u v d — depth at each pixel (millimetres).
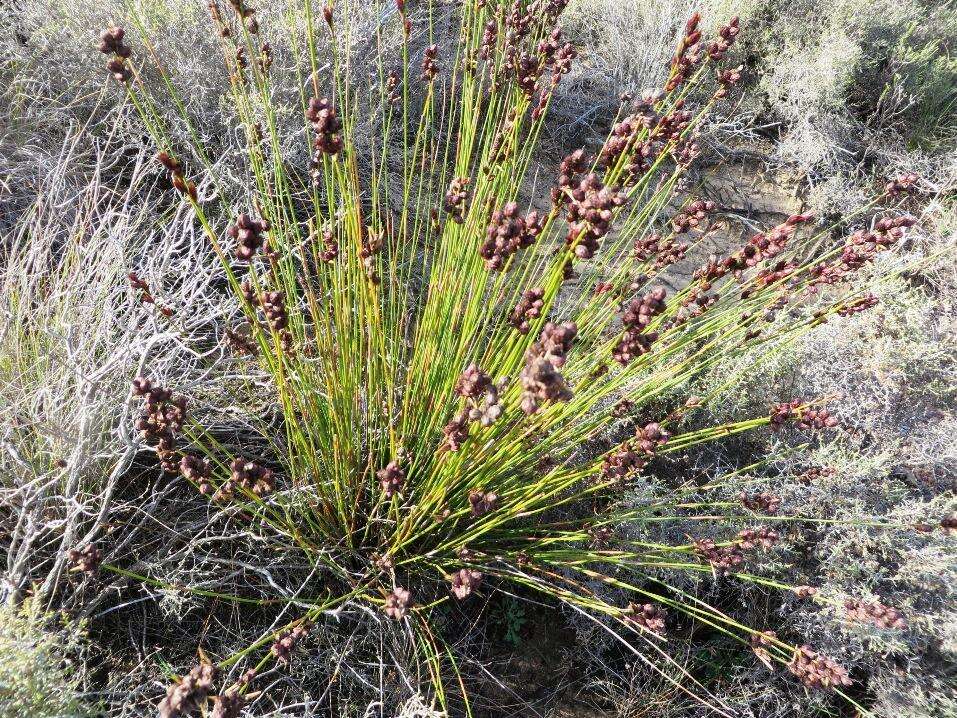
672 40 4637
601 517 2373
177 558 2195
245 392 2609
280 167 2119
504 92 2863
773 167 4535
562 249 1822
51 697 1648
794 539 2688
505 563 2361
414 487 2350
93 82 3143
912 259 3516
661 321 2236
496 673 2391
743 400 2826
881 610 1847
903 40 4875
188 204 2957
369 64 3602
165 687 1928
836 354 3057
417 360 2312
